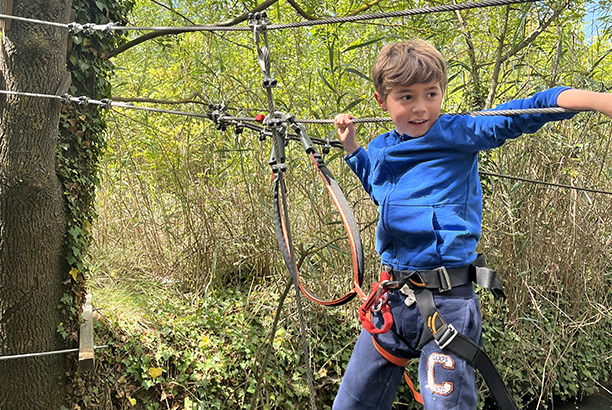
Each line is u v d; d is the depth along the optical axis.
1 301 3.28
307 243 4.46
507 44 4.64
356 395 2.00
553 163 4.68
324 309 4.53
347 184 4.38
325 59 4.43
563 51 4.46
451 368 1.72
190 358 4.07
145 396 3.90
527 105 1.57
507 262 4.82
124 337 4.01
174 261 4.97
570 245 4.92
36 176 3.22
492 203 4.64
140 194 5.23
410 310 1.82
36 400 3.44
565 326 5.01
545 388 4.75
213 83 4.62
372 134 4.32
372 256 4.51
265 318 4.48
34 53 3.03
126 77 6.32
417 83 1.69
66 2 3.16
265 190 4.55
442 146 1.74
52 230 3.40
